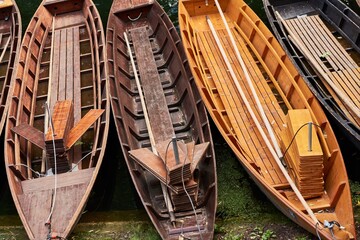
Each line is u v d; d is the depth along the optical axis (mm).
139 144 4387
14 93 4621
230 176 4234
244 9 5402
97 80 4859
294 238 3553
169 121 4457
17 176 3910
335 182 3555
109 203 4230
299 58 4602
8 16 6117
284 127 4211
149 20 5828
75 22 5961
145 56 5262
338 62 4676
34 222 3555
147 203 3574
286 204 3332
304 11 5555
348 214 3287
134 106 4805
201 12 5684
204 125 4148
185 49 4844
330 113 4031
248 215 3859
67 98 4844
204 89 4387
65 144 3945
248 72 4824
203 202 3688
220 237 3666
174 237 3492
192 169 3578
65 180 3834
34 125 4629
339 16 5109
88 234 3824
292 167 3652
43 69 5316
